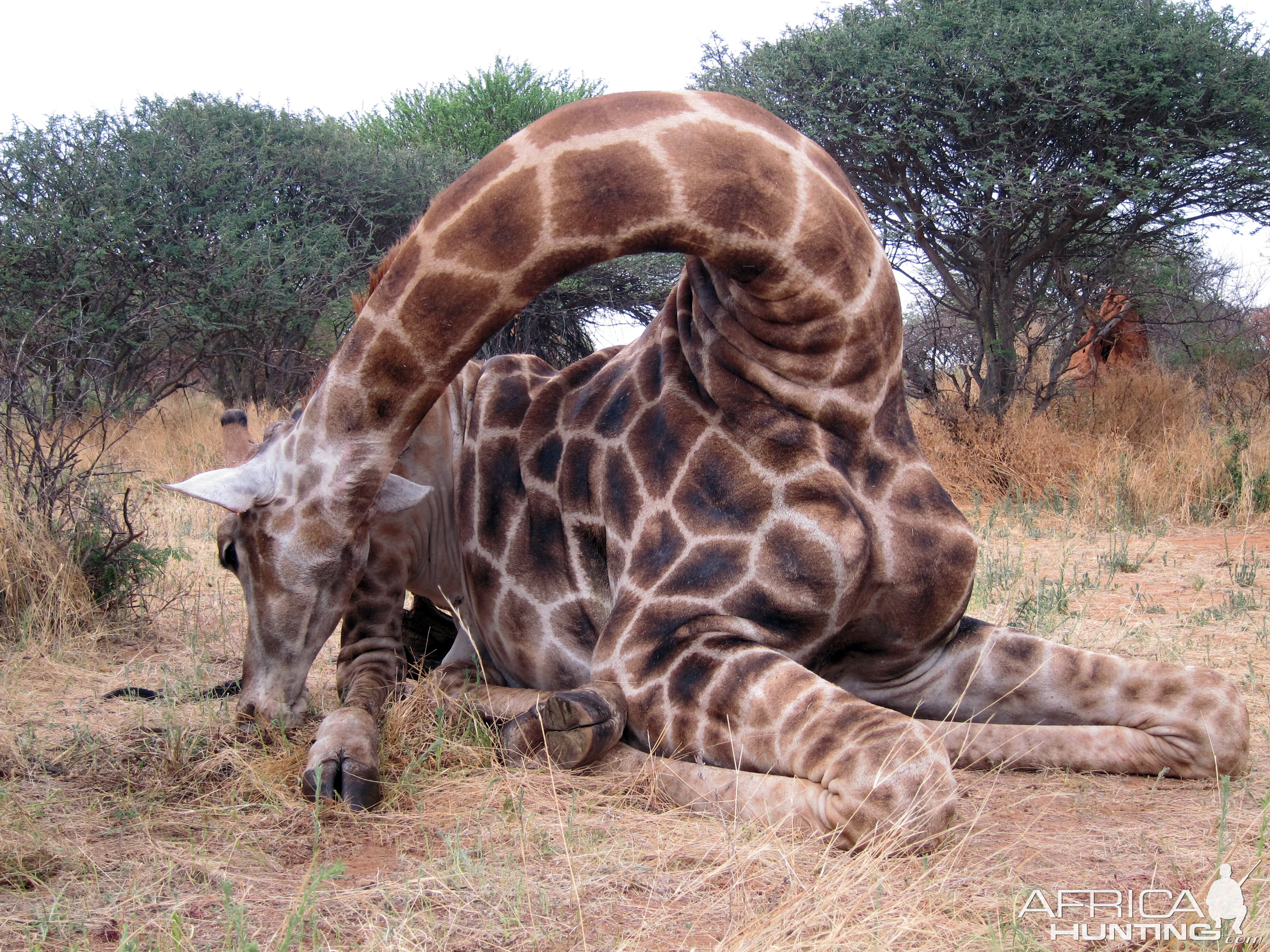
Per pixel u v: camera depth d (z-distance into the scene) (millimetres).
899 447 3375
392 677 4039
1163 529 9242
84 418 8250
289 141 17422
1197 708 3332
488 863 2619
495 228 3061
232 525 3797
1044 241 12898
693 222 3045
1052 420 13109
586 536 3705
